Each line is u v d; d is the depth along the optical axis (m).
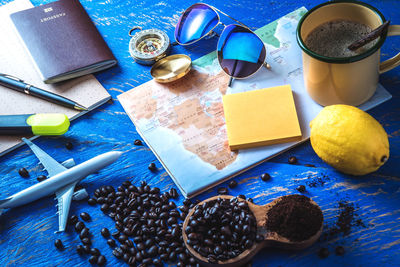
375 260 0.91
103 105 1.21
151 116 1.15
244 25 1.16
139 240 0.99
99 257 0.99
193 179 1.04
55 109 1.20
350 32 0.99
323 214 0.97
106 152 1.14
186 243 0.91
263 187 1.03
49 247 1.03
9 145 1.16
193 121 1.12
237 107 1.08
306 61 0.97
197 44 1.27
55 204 1.08
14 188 1.12
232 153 1.06
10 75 1.24
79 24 1.29
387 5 1.21
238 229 0.90
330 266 0.92
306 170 1.03
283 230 0.90
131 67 1.25
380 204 0.96
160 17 1.33
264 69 1.17
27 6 1.38
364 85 0.98
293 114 1.05
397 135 1.03
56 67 1.21
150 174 1.09
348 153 0.91
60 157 1.15
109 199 1.05
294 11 1.25
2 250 1.04
